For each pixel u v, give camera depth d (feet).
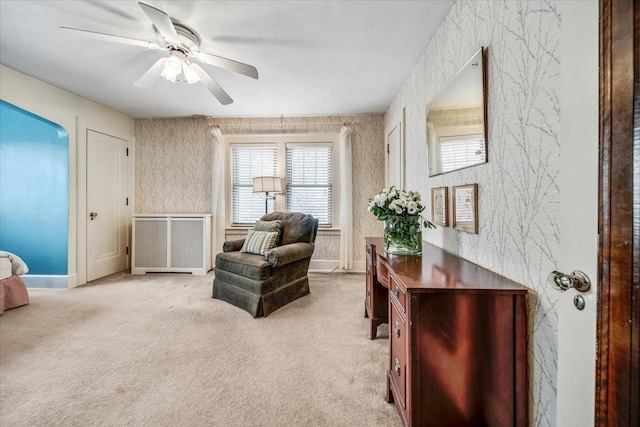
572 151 2.49
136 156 13.51
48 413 4.24
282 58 7.86
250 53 7.60
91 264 11.40
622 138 1.92
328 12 5.95
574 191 2.46
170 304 8.84
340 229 13.10
